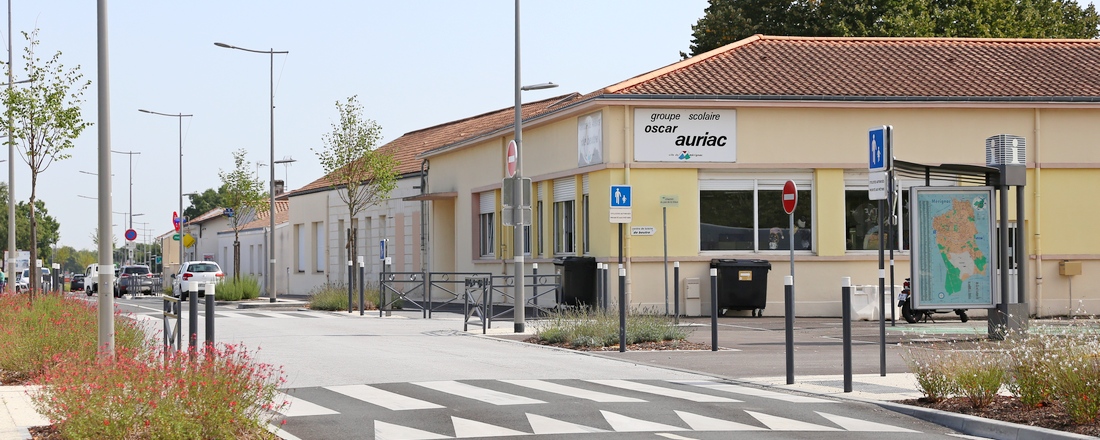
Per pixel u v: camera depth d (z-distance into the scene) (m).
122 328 15.70
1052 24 48.59
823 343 19.72
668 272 27.12
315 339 20.59
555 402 12.30
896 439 10.12
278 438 9.77
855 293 26.42
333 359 16.91
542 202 31.47
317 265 51.84
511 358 17.23
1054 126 28.22
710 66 29.03
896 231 27.84
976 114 28.03
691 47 50.00
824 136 27.55
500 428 10.62
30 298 20.17
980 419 10.66
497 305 33.47
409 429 10.57
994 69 29.80
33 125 24.52
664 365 16.31
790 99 27.22
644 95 26.77
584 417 11.27
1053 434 9.86
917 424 10.98
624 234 26.86
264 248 57.84
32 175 25.19
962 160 27.94
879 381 14.00
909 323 24.27
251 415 9.75
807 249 27.64
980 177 21.14
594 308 23.97
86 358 12.94
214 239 69.12
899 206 27.81
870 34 44.81
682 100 26.89
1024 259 19.28
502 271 34.22
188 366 9.66
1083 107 28.11
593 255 27.81
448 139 44.19
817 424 10.91
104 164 13.88
